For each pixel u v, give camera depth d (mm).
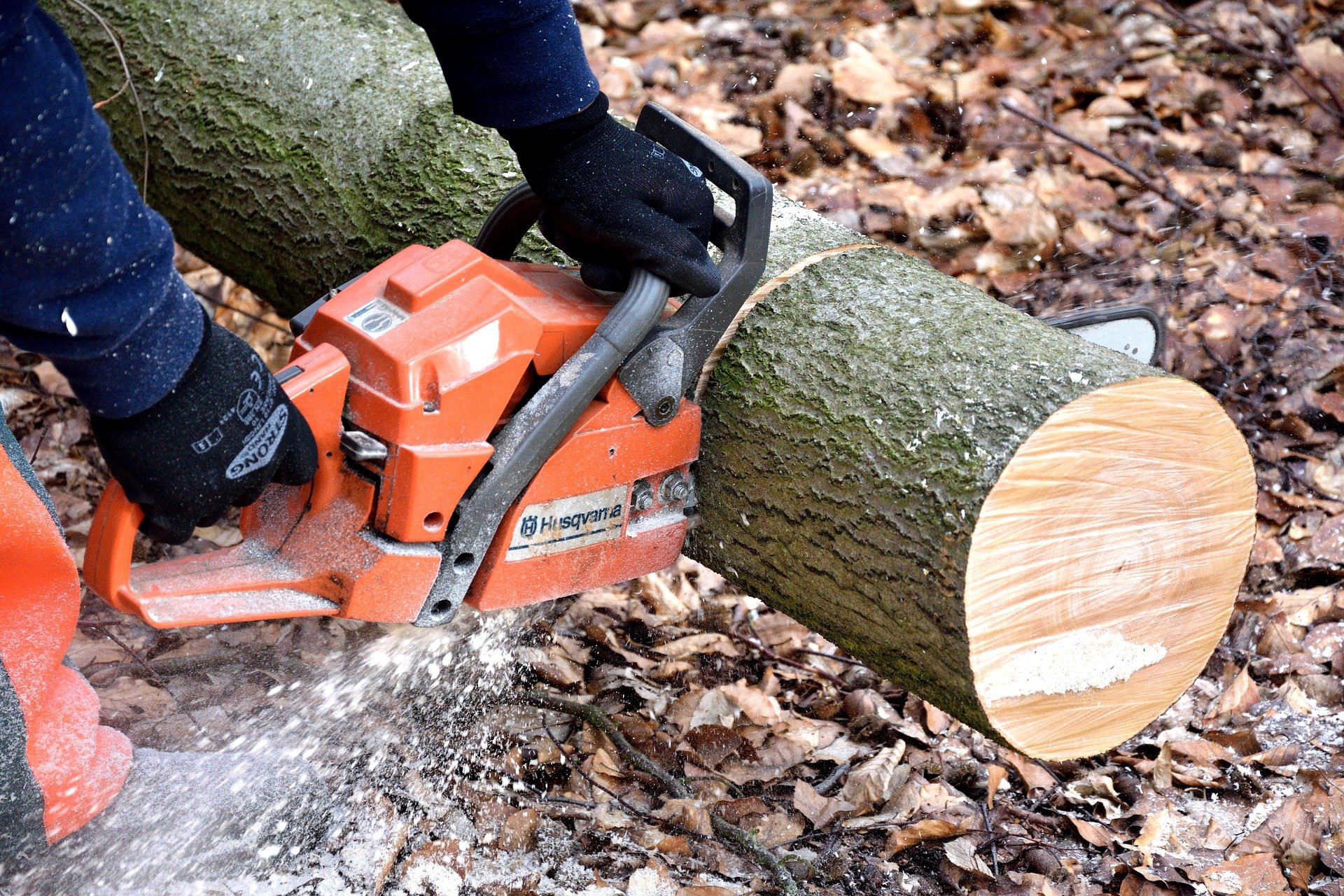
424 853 1920
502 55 1530
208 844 1826
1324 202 3795
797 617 2014
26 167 1190
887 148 4082
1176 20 4578
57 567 1552
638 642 2564
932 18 4684
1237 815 2166
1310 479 2963
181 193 2793
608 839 2031
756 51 4570
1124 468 1745
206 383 1383
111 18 2883
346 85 2559
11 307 1246
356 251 2482
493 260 1716
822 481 1843
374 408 1573
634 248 1673
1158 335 2426
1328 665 2512
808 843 2086
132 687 2230
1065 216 3773
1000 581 1710
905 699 2441
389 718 2195
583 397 1663
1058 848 2094
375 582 1594
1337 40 4445
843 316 1925
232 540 2684
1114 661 1876
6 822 1533
